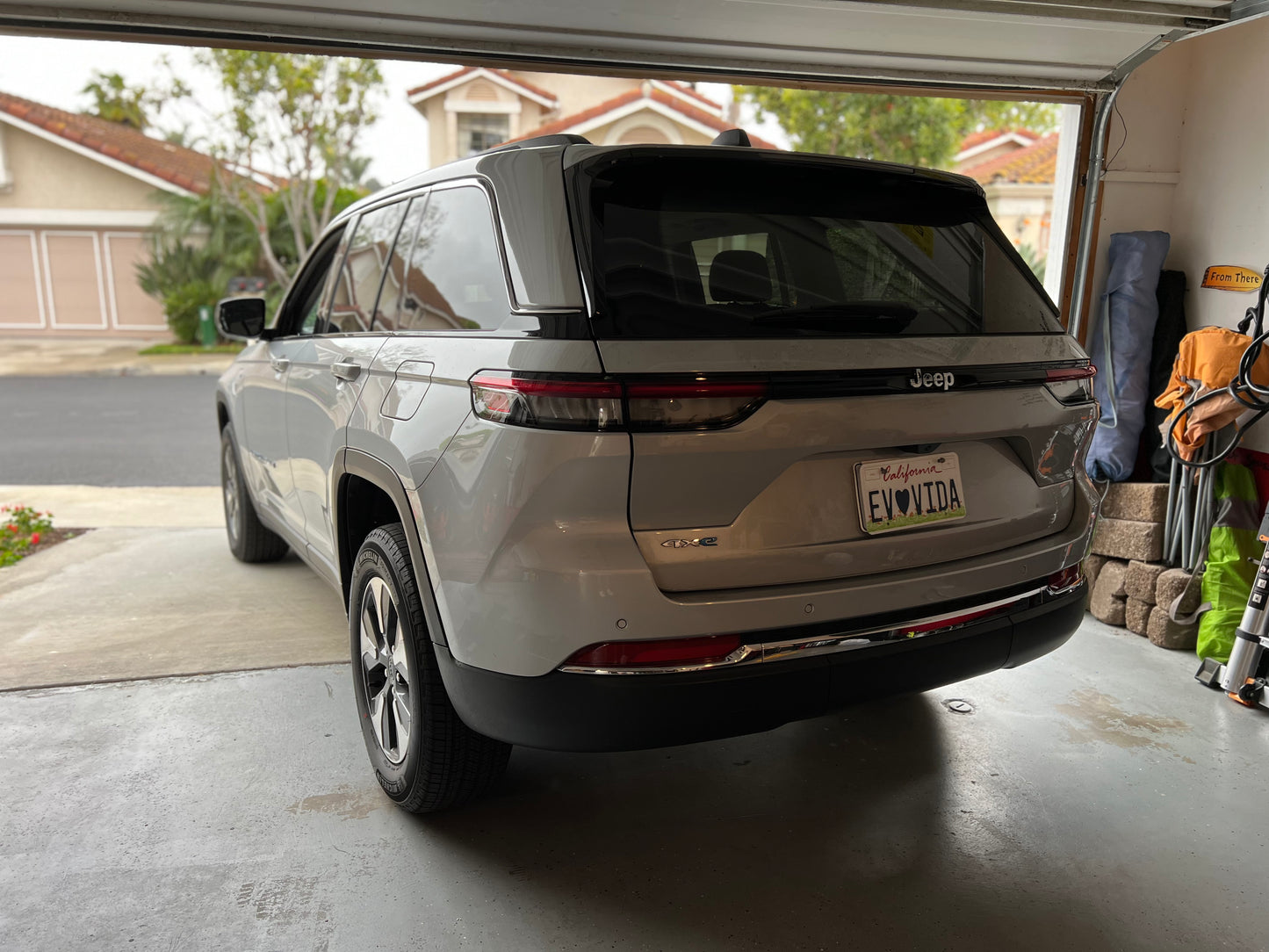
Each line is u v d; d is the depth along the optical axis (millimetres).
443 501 1948
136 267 20219
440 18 3453
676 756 2740
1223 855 2273
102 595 4219
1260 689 3049
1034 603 2207
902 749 2783
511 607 1797
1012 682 3260
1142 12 3311
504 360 1841
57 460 8281
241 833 2332
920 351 1948
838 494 1896
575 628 1741
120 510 6191
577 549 1719
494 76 20000
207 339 19422
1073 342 2291
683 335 1767
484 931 1978
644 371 1698
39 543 5188
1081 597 2350
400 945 1933
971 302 2146
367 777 2609
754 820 2406
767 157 2031
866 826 2383
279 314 3750
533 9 3361
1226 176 3887
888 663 1945
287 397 3295
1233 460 3621
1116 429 3900
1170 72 4059
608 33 3592
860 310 1952
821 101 15039
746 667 1816
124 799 2484
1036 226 20406
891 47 3684
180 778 2594
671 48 3752
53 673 3299
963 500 2066
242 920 2004
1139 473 4117
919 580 1970
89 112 21312
